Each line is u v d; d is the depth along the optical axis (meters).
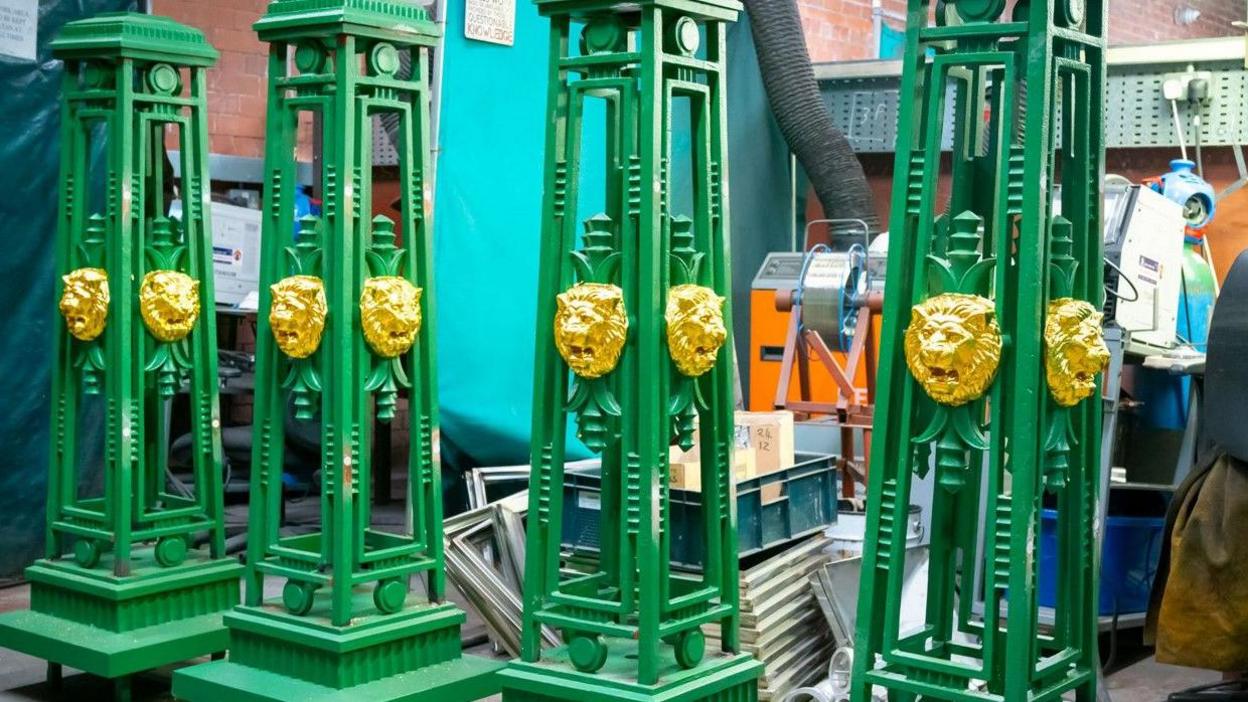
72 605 4.20
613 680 3.06
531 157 6.03
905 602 4.33
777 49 6.79
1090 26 2.81
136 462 4.16
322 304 3.54
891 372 2.73
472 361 5.91
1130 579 4.65
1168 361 4.58
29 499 5.77
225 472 6.95
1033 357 2.56
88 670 3.94
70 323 4.17
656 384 3.01
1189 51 6.44
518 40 5.96
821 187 6.81
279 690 3.54
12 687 4.36
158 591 4.12
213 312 4.27
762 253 7.37
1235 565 3.63
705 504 3.26
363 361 3.59
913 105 2.70
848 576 4.36
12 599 5.46
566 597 3.15
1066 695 4.09
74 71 4.23
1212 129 6.44
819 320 5.35
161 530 4.17
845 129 7.43
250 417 8.02
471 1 5.77
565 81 3.13
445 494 6.06
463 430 5.92
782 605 4.17
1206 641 3.69
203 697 3.65
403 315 3.59
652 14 2.95
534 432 3.18
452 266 5.83
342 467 3.52
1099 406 2.86
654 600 3.02
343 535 3.53
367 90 3.62
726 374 3.22
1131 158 6.85
